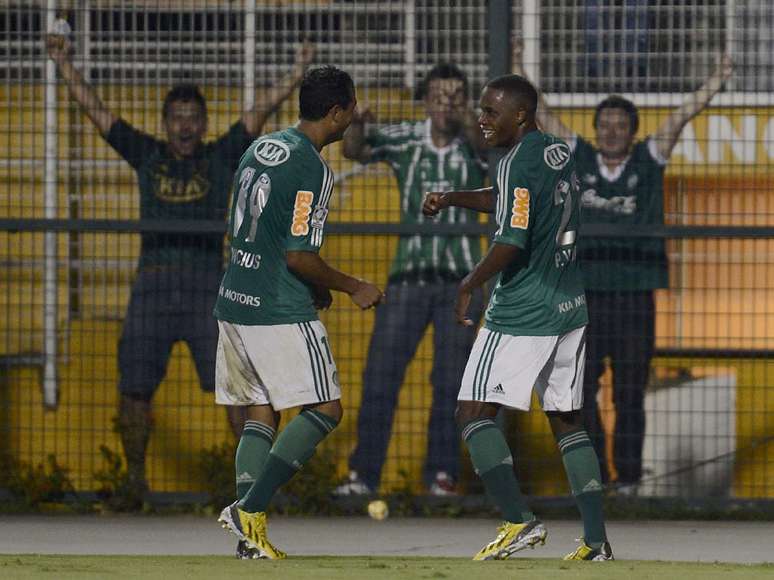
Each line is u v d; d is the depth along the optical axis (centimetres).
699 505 3025
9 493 3106
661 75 3075
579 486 2128
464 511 3038
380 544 2586
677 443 3081
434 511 3038
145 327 3141
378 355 3123
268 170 2017
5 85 3147
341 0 3112
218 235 3142
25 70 3142
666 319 3094
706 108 3070
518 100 2128
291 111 3128
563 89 3084
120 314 3147
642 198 3078
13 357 3158
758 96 3064
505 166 2061
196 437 3133
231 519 2017
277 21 3123
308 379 2025
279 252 2027
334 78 2086
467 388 2084
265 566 1808
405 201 3112
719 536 2723
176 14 3127
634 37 3075
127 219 3105
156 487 3130
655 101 3077
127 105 3141
